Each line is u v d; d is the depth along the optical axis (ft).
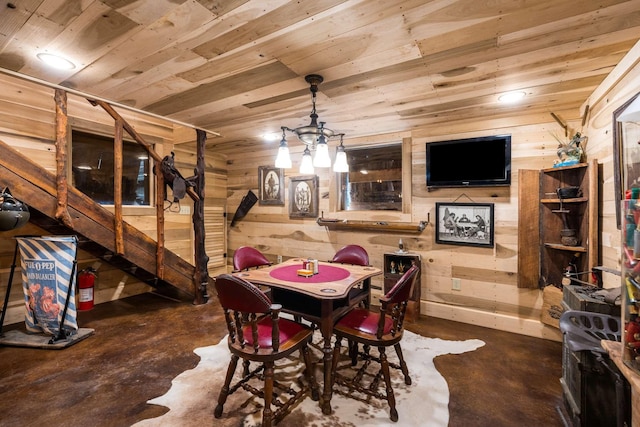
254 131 12.41
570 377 5.85
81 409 6.12
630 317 3.51
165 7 4.66
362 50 5.88
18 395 6.53
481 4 4.52
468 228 10.82
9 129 10.09
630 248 3.60
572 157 8.50
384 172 12.89
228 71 6.82
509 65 6.47
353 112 9.76
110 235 10.07
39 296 8.93
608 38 5.41
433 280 11.53
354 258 10.13
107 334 9.66
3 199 7.55
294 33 5.34
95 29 5.26
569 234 8.57
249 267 9.95
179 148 15.06
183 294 13.94
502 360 8.21
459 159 10.68
